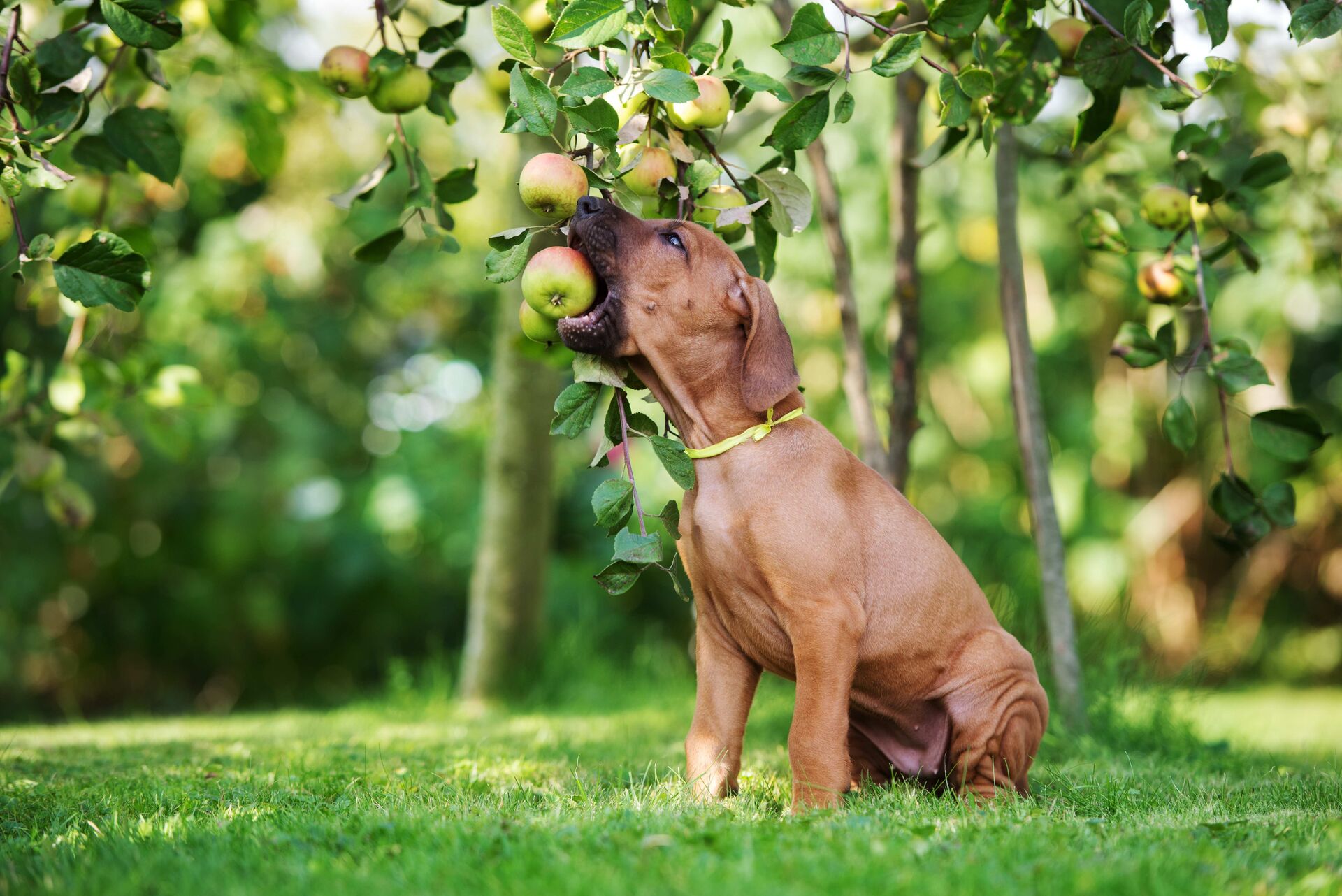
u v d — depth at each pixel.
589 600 10.70
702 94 3.62
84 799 3.72
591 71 3.44
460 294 11.73
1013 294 5.58
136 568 11.71
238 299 9.99
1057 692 5.62
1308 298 9.77
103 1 3.63
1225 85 6.05
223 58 6.08
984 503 11.33
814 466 3.64
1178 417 4.55
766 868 2.48
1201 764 4.98
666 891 2.29
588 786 3.95
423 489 10.95
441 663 9.72
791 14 5.40
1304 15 3.57
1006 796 3.68
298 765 4.53
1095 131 4.27
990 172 10.10
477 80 8.83
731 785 3.72
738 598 3.64
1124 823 3.24
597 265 3.50
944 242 10.34
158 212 8.98
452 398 11.98
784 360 3.58
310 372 12.10
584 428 3.71
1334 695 11.44
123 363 5.75
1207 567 12.77
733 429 3.67
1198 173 4.65
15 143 3.49
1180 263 4.77
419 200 4.25
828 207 5.68
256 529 11.48
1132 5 3.70
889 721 3.98
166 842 2.93
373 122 9.96
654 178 3.68
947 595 3.84
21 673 11.48
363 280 11.57
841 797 3.41
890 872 2.43
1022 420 5.60
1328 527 12.52
